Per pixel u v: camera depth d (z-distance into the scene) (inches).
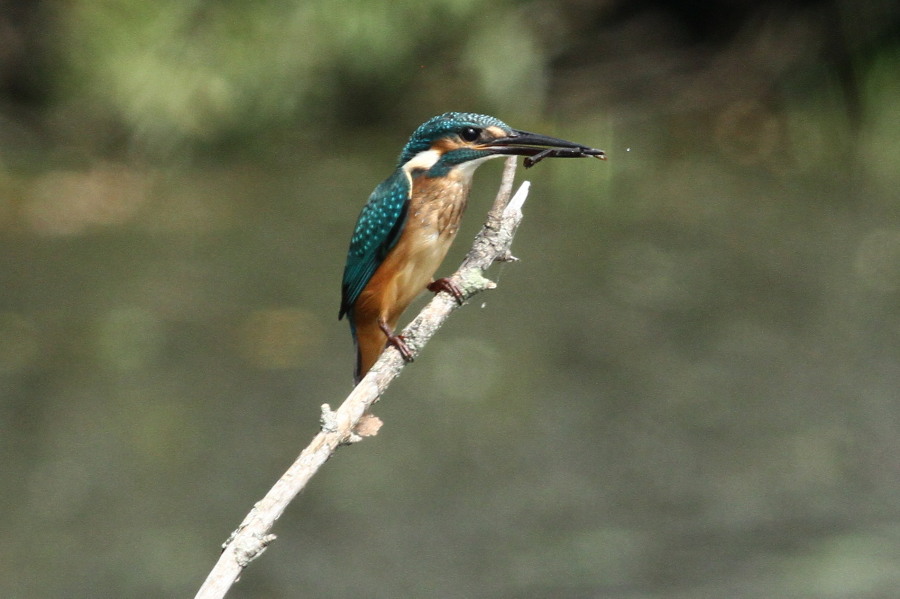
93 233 634.8
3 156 718.5
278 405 451.2
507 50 724.7
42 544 367.9
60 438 428.8
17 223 650.8
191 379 470.9
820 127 725.9
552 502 386.0
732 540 357.7
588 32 813.2
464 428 430.9
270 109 711.1
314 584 346.9
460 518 377.1
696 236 605.6
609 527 368.5
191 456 417.1
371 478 403.2
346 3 692.7
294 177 692.1
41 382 471.5
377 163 701.9
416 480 401.4
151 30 693.3
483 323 515.8
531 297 541.6
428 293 251.3
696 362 474.6
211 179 694.5
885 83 729.6
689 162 700.7
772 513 370.3
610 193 668.7
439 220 238.7
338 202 656.4
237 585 348.5
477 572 347.6
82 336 513.3
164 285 562.6
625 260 577.3
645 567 344.2
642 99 765.9
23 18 758.5
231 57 695.1
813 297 528.7
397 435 429.1
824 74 756.6
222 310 534.0
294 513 384.8
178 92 690.8
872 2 751.1
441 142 238.2
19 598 343.9
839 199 644.7
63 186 686.5
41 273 584.4
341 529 373.7
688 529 365.7
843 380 454.0
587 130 730.2
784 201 644.7
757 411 436.1
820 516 365.7
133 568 356.5
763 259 572.7
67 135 738.2
